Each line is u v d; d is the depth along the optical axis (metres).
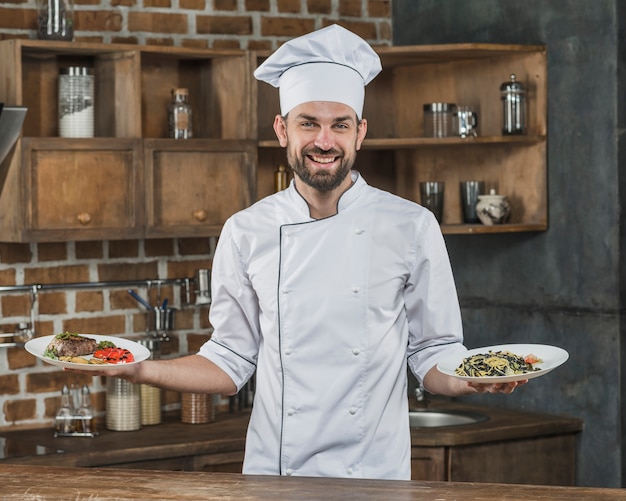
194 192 3.86
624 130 3.74
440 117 4.03
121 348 2.53
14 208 3.60
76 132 3.76
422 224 2.64
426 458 3.71
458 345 2.64
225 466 3.70
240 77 3.96
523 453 3.83
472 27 4.27
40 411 3.94
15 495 2.05
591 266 3.84
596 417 3.85
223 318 2.76
